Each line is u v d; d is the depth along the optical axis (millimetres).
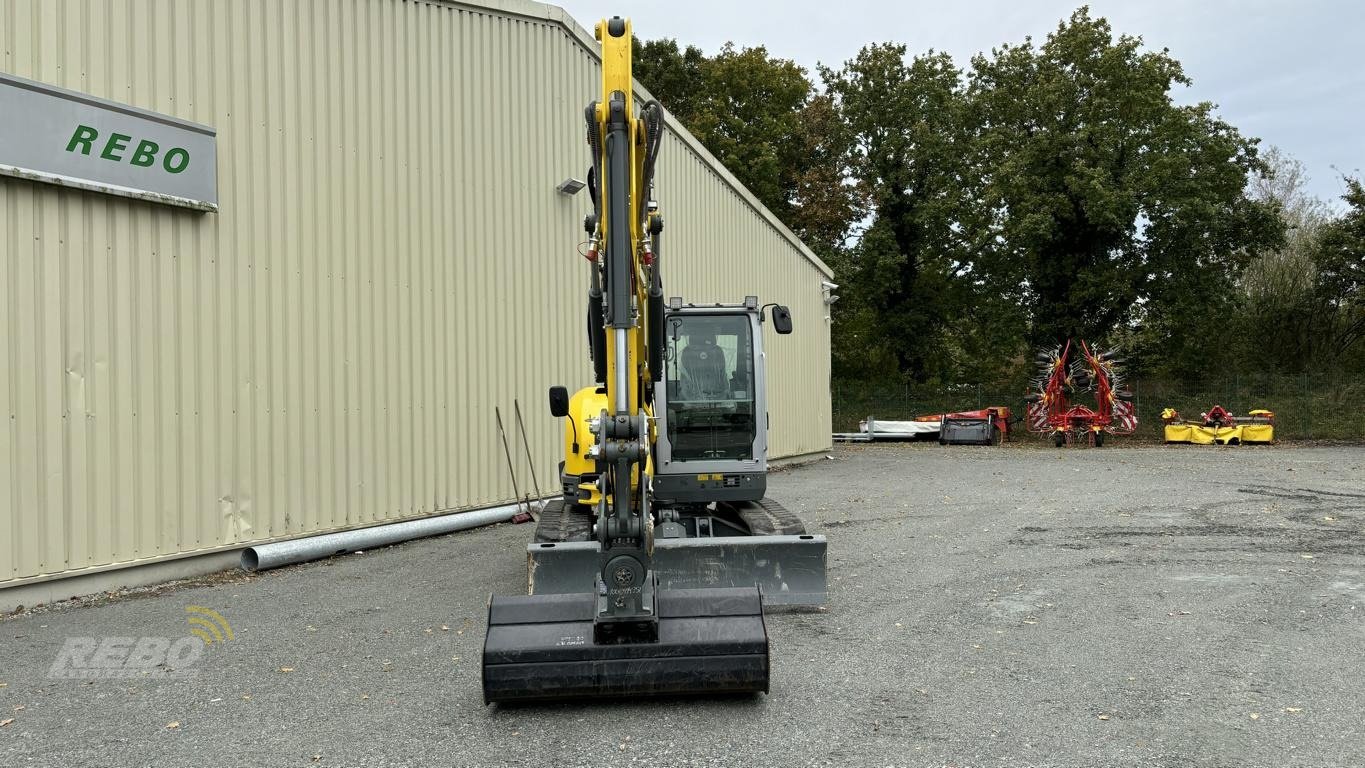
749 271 20984
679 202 17891
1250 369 38250
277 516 9898
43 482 7828
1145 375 38250
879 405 38656
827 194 41594
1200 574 8891
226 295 9414
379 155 11289
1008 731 4883
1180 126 32281
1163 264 33469
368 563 9953
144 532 8617
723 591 5500
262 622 7391
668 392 8625
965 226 39469
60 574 7934
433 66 12109
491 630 5242
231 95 9500
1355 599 7824
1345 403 32031
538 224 13914
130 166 8430
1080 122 33688
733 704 5352
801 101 43875
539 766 4492
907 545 10695
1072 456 24656
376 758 4617
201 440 9141
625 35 5828
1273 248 33969
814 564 7457
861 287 40844
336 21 10773
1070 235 35156
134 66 8547
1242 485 16406
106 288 8328
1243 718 5051
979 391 38219
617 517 5180
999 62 36875
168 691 5707
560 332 14352
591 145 6340
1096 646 6500
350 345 10828
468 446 12492
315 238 10422
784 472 20797
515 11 13414
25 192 7727
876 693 5523
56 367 7926
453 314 12305
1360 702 5293
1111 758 4512
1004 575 8961
